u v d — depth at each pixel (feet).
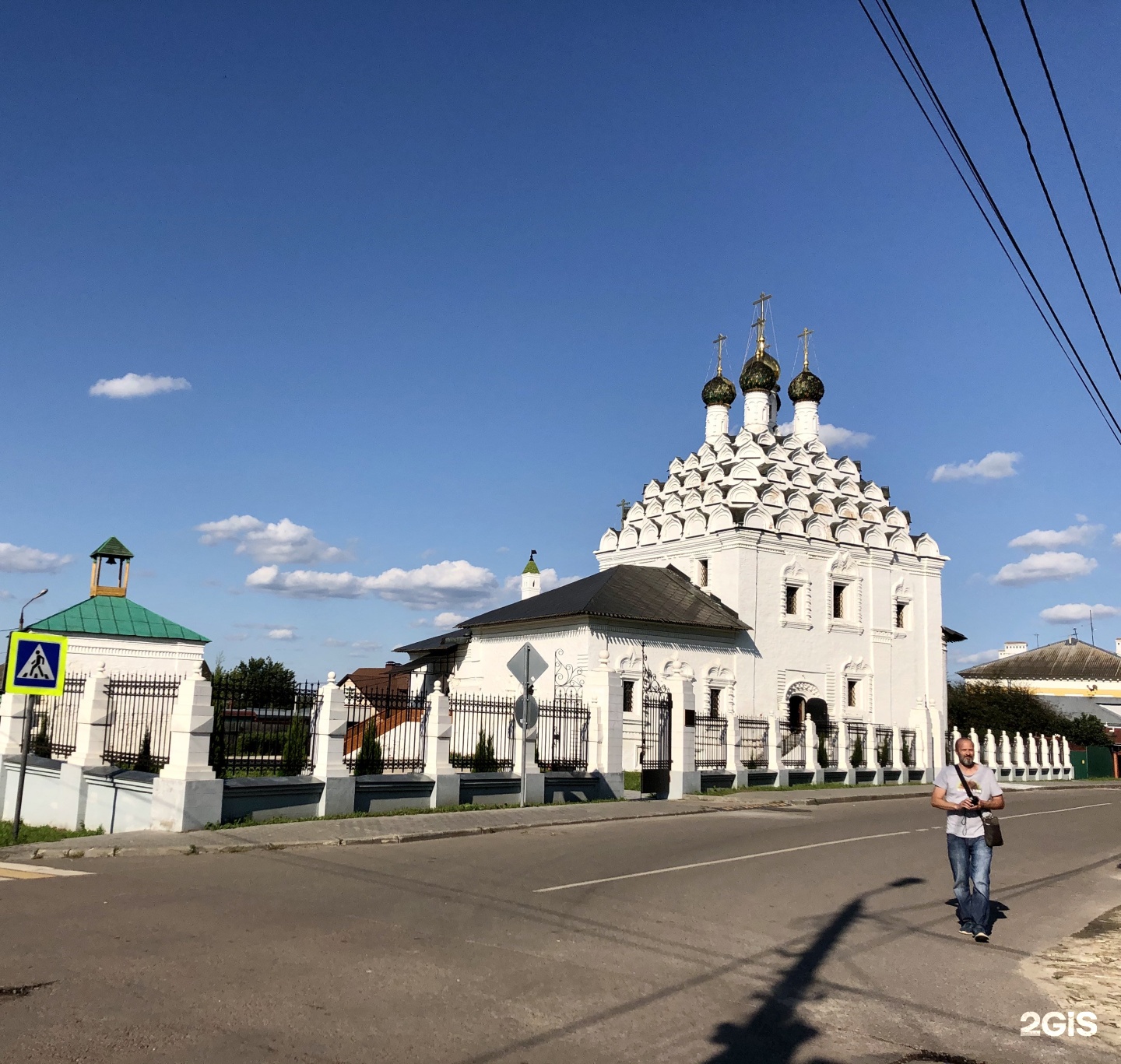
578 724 76.74
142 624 121.70
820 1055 21.27
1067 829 72.49
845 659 139.33
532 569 188.34
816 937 32.17
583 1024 21.99
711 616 124.67
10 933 27.89
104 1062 18.49
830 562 139.74
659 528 144.66
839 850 53.26
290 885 37.14
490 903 34.78
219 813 51.83
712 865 45.93
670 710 84.23
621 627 116.47
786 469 147.95
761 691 129.08
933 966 29.50
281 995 22.84
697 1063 20.17
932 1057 21.66
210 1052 19.20
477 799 66.23
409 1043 20.20
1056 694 272.31
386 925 30.50
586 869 43.42
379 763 62.95
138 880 37.14
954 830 34.58
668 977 26.30
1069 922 38.14
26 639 50.52
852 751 118.21
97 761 60.54
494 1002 23.17
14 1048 18.93
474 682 130.21
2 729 70.49
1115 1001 26.81
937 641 150.92
